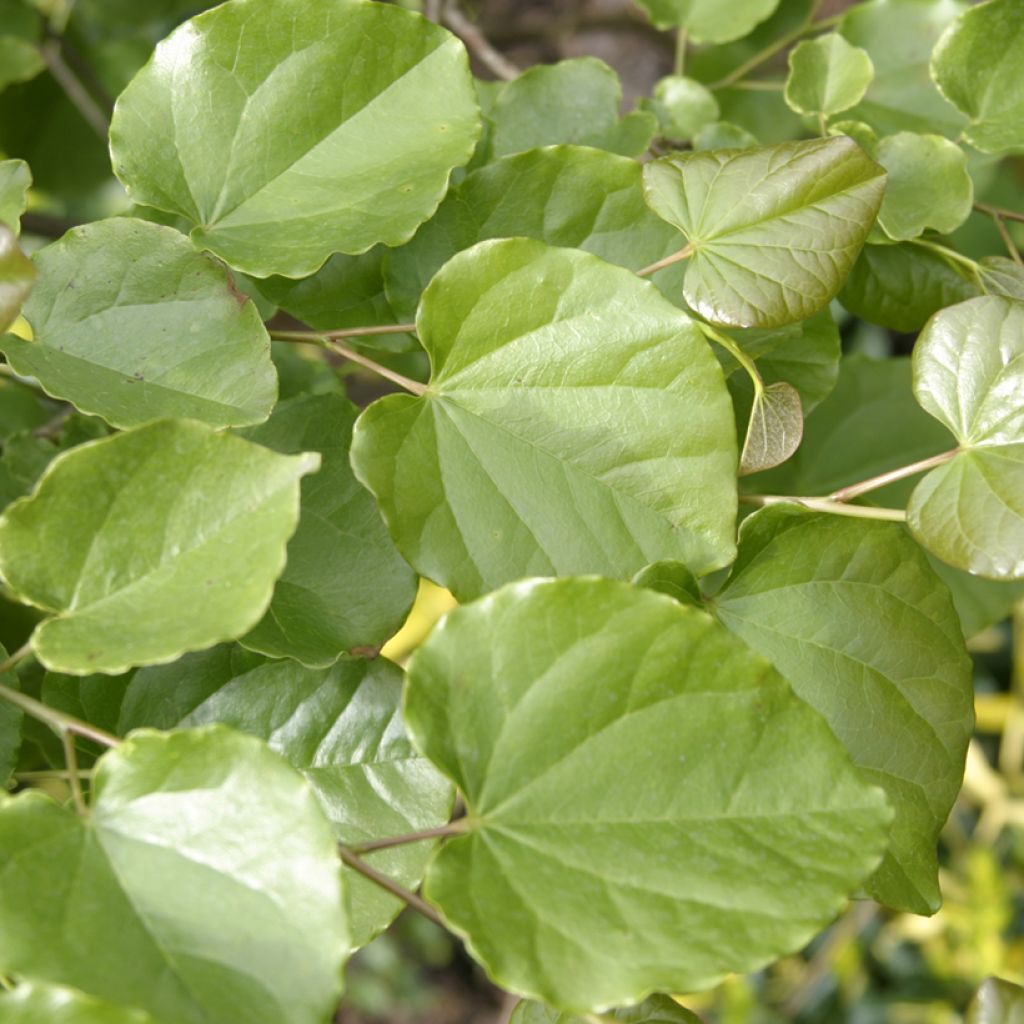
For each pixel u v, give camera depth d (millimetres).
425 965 1322
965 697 420
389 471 401
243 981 344
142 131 429
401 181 427
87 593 369
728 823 367
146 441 369
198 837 353
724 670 372
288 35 431
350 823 412
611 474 408
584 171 444
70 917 345
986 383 412
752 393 458
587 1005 349
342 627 416
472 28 594
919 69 519
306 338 421
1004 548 399
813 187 425
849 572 421
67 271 414
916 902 409
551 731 370
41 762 460
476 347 410
